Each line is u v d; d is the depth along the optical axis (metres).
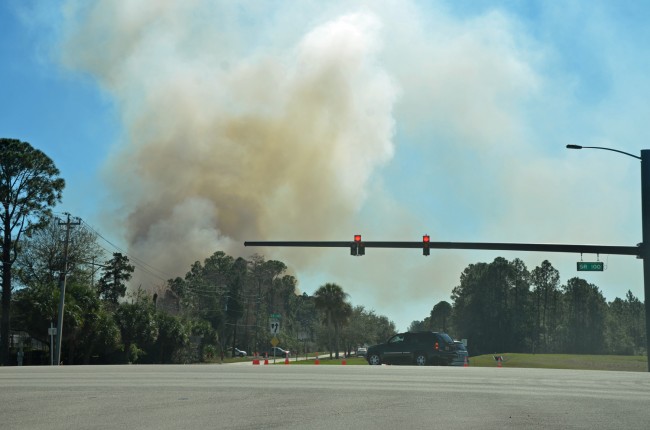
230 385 18.48
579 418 12.50
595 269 36.78
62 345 55.28
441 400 15.29
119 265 109.00
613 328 157.12
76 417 12.20
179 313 99.31
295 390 17.23
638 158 36.09
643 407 14.23
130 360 60.91
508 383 20.02
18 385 18.14
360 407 13.91
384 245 37.34
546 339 154.50
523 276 149.75
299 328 166.38
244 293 137.88
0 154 61.97
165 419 12.02
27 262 71.88
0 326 60.19
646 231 35.94
